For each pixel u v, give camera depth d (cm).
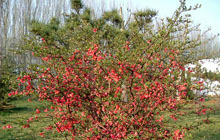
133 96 384
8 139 620
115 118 370
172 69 390
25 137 631
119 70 343
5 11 2142
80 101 387
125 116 375
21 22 2189
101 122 380
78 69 384
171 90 378
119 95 367
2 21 2064
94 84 395
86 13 712
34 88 376
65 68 382
